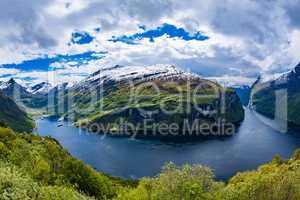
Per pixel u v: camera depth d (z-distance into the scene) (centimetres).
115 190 11050
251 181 6650
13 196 3294
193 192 5569
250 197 6372
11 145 10781
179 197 5653
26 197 3416
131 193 7150
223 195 6112
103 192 10388
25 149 8894
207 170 6022
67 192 4506
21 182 3653
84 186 10225
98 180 10650
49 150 10738
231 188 6512
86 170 10594
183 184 5700
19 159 8319
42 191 3888
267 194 6444
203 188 5850
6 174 3716
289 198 6450
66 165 10425
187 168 6016
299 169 7069
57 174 9106
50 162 10094
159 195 5788
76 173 10338
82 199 4928
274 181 6544
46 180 7844
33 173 7744
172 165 6006
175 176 5816
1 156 8438
